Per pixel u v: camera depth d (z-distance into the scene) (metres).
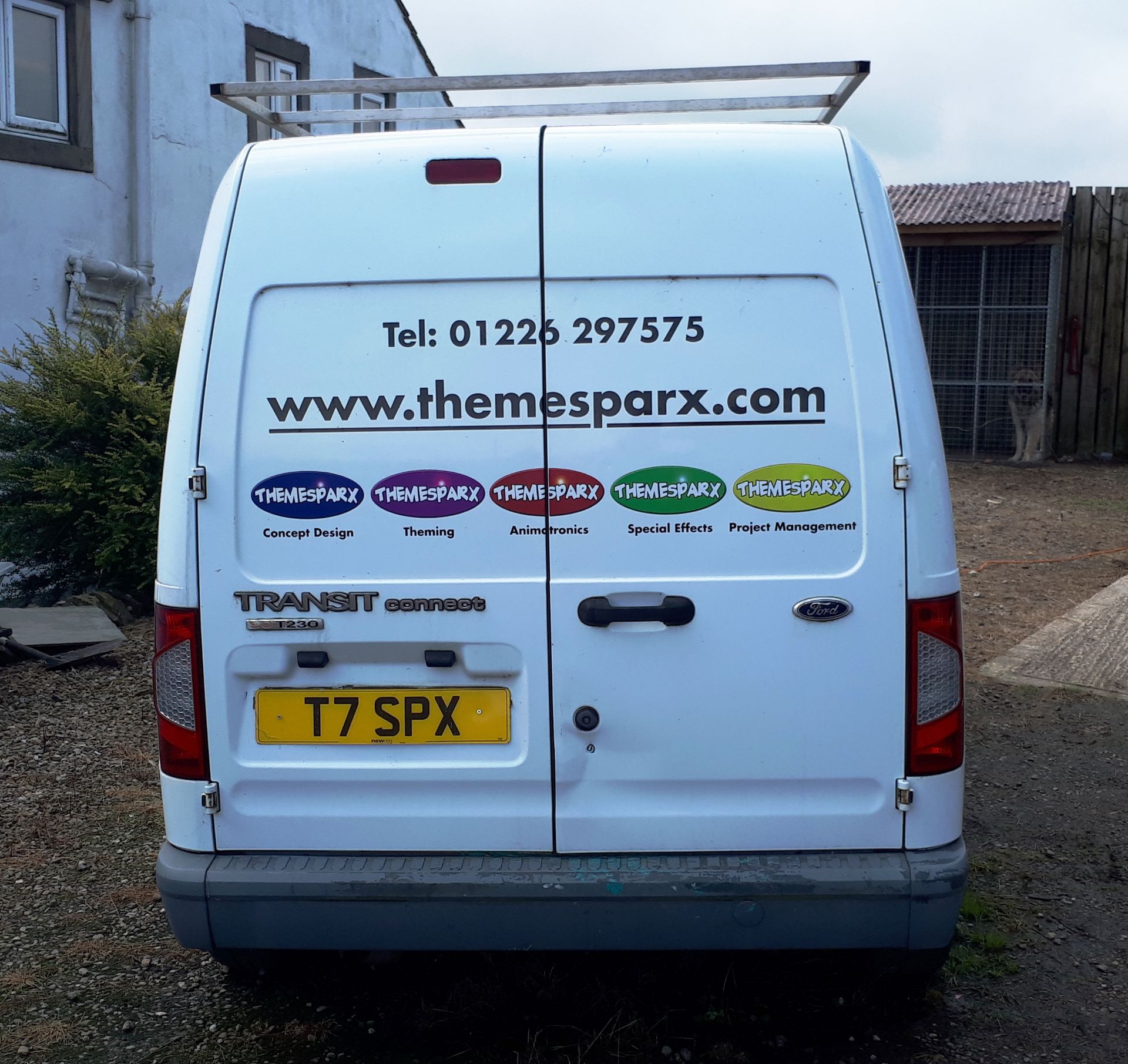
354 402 2.79
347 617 2.82
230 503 2.81
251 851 2.89
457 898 2.78
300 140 2.87
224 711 2.85
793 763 2.80
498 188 2.79
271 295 2.81
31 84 9.33
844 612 2.76
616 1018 3.17
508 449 2.78
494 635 2.80
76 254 9.66
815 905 2.75
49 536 7.84
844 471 2.75
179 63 10.48
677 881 2.76
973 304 13.67
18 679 6.28
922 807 2.80
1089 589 8.60
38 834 4.52
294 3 11.99
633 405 2.76
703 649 2.78
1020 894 4.04
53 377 7.81
